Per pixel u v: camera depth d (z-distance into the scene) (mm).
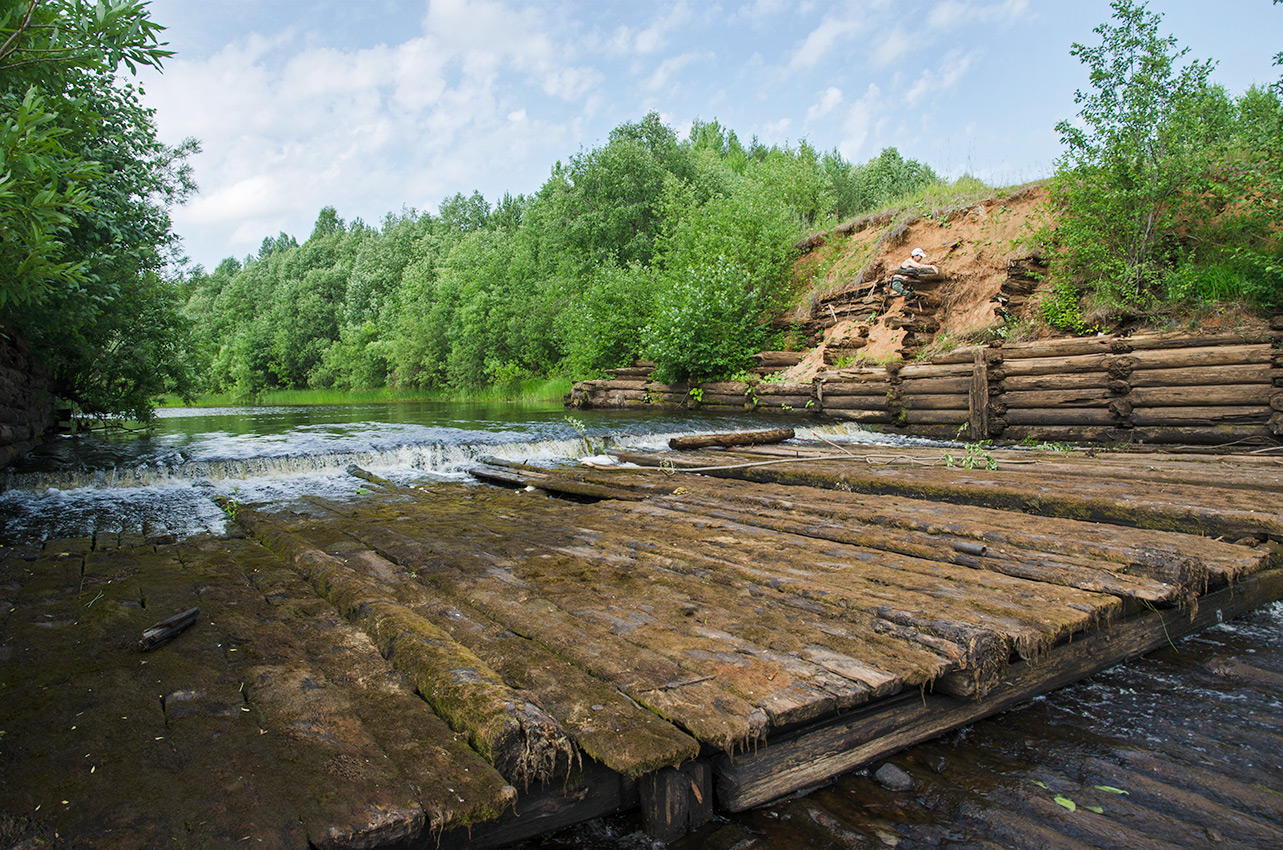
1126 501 5918
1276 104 12211
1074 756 3045
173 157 11039
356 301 50562
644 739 2434
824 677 2904
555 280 30344
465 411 20875
